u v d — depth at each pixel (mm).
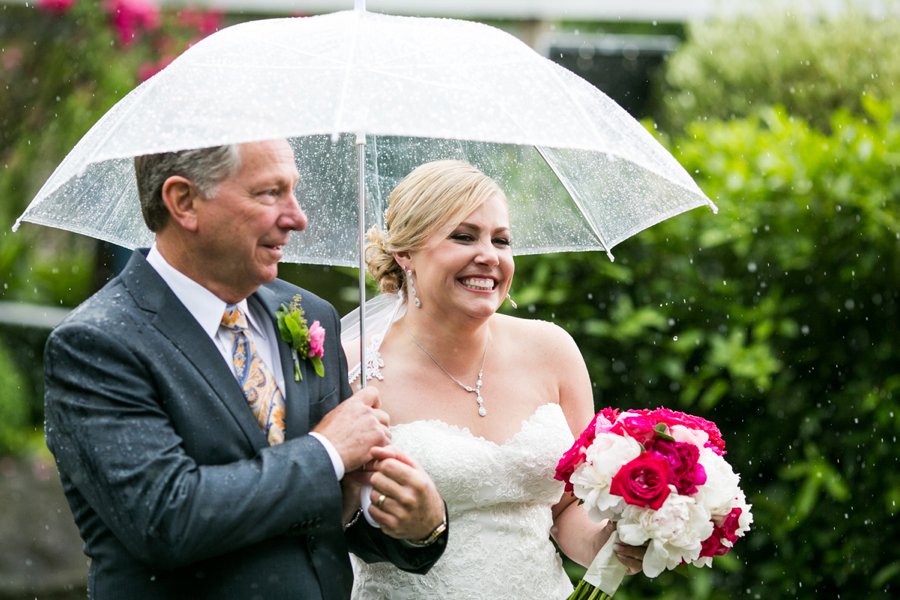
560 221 5902
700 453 5012
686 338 8898
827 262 8977
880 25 12758
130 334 4430
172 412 4430
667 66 14594
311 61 4484
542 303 9094
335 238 5832
